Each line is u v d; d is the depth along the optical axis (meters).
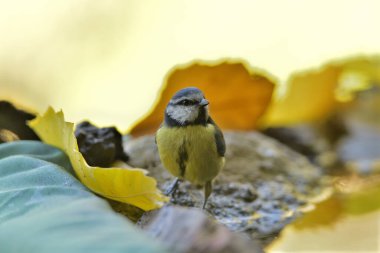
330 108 3.15
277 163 3.05
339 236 2.92
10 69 3.23
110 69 3.27
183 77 3.04
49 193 2.84
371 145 3.13
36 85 3.21
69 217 2.64
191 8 3.58
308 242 2.91
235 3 3.61
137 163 3.00
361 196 3.01
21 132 2.96
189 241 2.62
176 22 3.37
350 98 3.16
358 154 3.12
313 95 3.14
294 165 3.06
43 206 2.82
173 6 3.47
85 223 2.56
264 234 2.93
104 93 3.22
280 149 3.09
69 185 2.85
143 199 2.87
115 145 2.96
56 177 2.85
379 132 3.14
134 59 3.27
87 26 3.31
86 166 2.87
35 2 3.35
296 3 3.80
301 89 3.14
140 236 2.35
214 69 3.04
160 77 3.25
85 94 3.20
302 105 3.14
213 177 2.97
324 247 2.90
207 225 2.68
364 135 3.15
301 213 2.97
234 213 2.96
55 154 2.92
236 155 3.04
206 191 2.97
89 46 3.28
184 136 2.96
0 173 2.86
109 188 2.87
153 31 3.33
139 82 3.23
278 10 3.72
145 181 2.86
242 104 3.08
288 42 3.34
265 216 2.96
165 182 2.99
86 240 2.34
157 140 2.97
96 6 3.33
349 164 3.10
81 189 2.85
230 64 3.04
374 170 3.08
